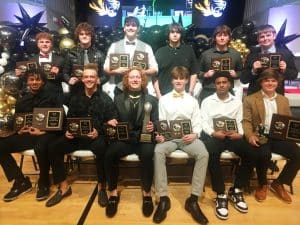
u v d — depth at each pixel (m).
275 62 2.83
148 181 2.52
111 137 2.57
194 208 2.41
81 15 6.51
